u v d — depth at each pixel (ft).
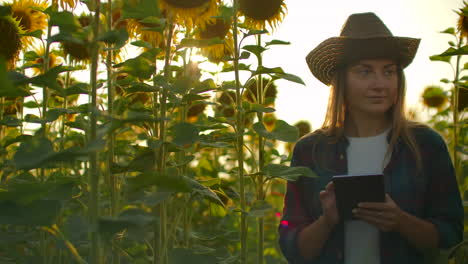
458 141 14.43
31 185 4.72
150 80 8.58
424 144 8.06
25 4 10.37
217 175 13.53
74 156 4.66
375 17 8.36
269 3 9.57
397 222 7.07
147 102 11.35
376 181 7.03
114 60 9.22
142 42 7.69
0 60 3.17
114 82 7.35
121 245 8.61
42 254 8.50
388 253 7.73
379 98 7.97
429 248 7.48
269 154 14.05
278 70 8.31
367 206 7.06
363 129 8.59
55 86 5.58
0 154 9.70
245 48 8.91
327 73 9.00
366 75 8.07
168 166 7.83
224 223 13.83
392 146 8.00
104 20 7.72
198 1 7.20
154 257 6.73
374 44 7.82
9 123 8.31
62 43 10.19
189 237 10.36
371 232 8.03
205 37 10.23
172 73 10.38
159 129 7.23
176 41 8.99
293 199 8.85
